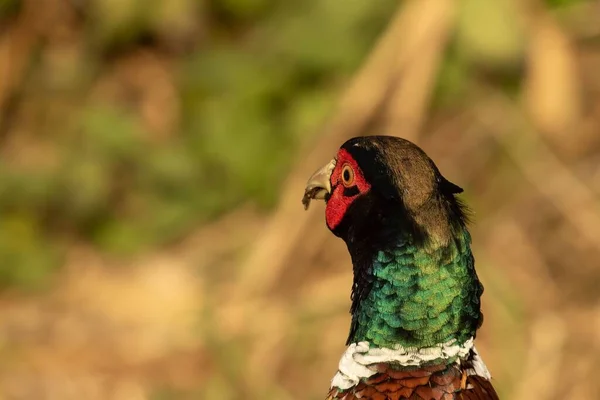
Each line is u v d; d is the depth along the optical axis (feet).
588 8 42.63
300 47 40.22
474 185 39.09
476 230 37.52
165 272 38.24
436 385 18.34
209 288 37.17
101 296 37.76
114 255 39.68
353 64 39.78
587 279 35.76
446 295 18.43
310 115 39.17
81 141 40.75
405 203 18.49
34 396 34.30
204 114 41.19
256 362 34.06
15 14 44.01
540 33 40.06
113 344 35.81
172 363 34.81
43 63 44.04
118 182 40.57
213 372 34.22
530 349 33.37
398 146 19.04
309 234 36.91
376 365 18.69
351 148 19.45
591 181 38.40
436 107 40.63
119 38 43.73
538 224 37.58
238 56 41.93
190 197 40.52
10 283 38.65
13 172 39.99
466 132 40.11
